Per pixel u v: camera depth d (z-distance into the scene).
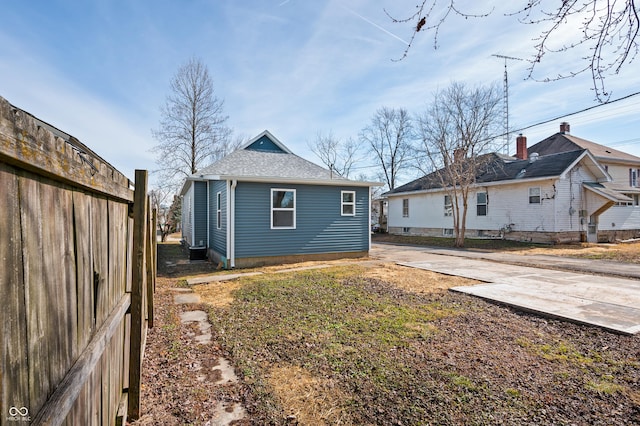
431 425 2.31
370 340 3.81
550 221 14.38
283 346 3.68
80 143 1.84
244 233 9.50
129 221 2.70
